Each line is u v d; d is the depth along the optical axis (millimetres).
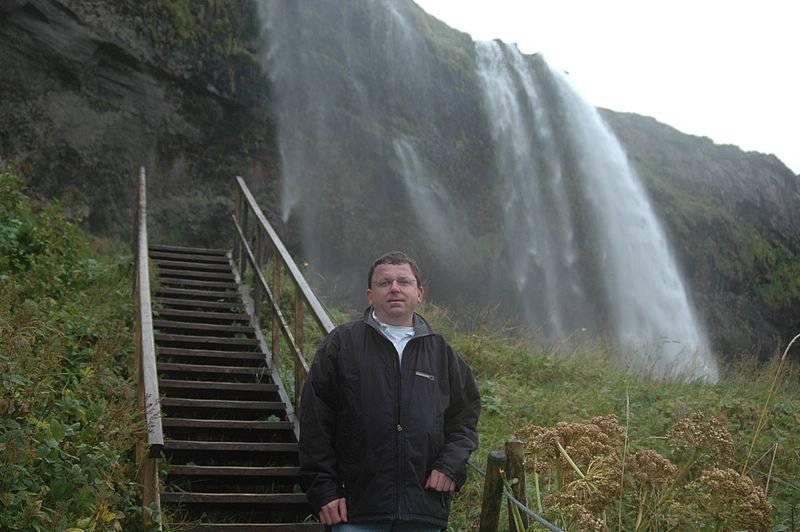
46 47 12664
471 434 3225
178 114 14383
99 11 13250
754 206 24625
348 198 16531
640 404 7590
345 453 3068
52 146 12734
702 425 3508
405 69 18109
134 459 4453
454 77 19031
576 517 3238
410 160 17609
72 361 5594
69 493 3406
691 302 21766
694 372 9484
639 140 24031
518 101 20234
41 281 7668
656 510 3713
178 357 6879
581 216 20297
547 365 8703
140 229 7602
